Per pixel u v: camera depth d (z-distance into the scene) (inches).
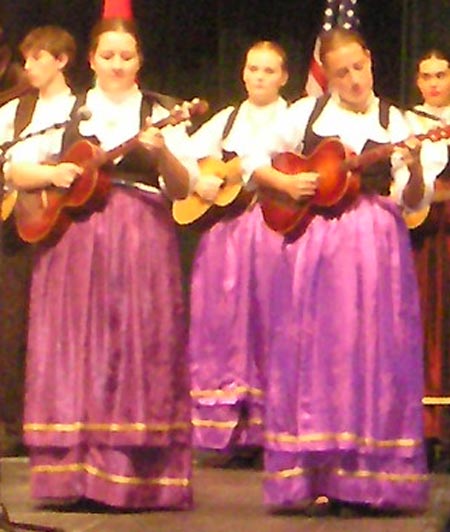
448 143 326.6
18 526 254.5
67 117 293.4
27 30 409.1
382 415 280.8
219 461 365.1
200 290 361.1
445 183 340.5
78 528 270.1
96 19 410.9
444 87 355.3
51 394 284.8
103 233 283.9
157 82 427.2
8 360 372.2
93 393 282.4
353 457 281.3
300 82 422.0
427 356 350.6
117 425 281.9
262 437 354.9
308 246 283.6
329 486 283.9
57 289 285.9
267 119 354.9
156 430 283.9
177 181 285.3
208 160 358.6
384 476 281.9
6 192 323.0
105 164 282.8
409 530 271.6
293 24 422.6
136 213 284.8
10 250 368.2
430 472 349.7
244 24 424.5
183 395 289.9
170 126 282.5
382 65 415.5
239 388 353.4
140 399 282.4
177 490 289.1
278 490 284.7
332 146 281.9
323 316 281.1
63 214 285.1
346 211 282.5
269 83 354.0
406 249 285.3
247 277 355.6
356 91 286.0
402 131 288.4
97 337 283.1
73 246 285.1
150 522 277.6
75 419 283.1
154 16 425.7
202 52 427.5
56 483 284.8
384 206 283.9
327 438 278.8
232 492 317.4
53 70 309.0
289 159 287.3
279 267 288.4
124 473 282.8
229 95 425.4
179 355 288.8
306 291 282.4
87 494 283.9
